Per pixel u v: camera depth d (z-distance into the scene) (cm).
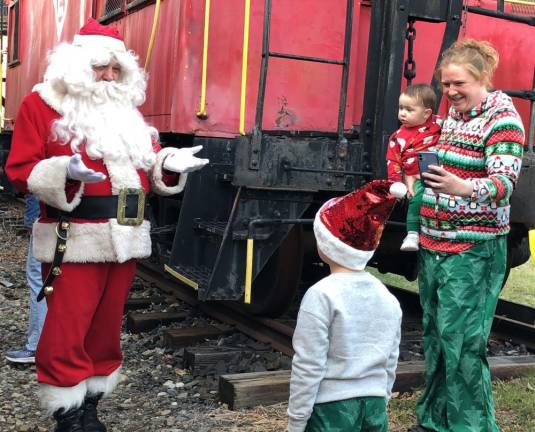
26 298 618
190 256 436
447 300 324
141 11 559
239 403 373
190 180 436
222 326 521
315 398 230
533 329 526
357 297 232
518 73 577
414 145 385
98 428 322
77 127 311
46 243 317
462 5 440
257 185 404
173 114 461
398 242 541
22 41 1002
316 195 486
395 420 368
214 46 459
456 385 326
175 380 421
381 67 430
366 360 232
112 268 326
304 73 480
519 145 309
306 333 227
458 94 319
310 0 480
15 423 353
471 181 298
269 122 471
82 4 716
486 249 325
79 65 310
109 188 316
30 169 305
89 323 315
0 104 1081
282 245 491
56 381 309
